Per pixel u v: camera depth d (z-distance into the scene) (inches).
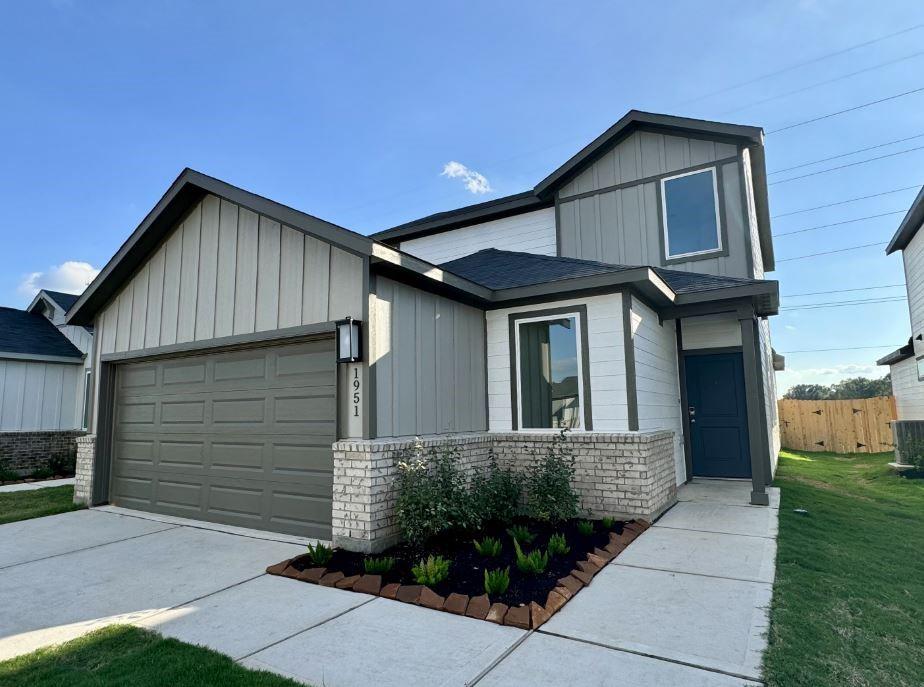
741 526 249.8
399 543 218.8
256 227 265.3
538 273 316.5
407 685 116.3
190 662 126.1
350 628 145.9
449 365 275.4
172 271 302.2
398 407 235.3
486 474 283.7
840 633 138.9
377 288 228.7
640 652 130.1
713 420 392.2
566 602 161.8
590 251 416.2
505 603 156.3
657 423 312.0
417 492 211.0
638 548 217.2
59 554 221.5
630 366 269.0
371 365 221.0
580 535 229.3
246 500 262.1
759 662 124.0
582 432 276.2
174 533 252.4
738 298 307.9
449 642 136.8
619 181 410.9
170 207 289.9
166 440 301.7
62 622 153.1
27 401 525.7
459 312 288.0
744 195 364.8
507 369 301.6
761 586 172.4
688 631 141.2
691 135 383.9
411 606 161.3
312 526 237.1
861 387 1670.8
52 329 600.1
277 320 250.8
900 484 390.9
